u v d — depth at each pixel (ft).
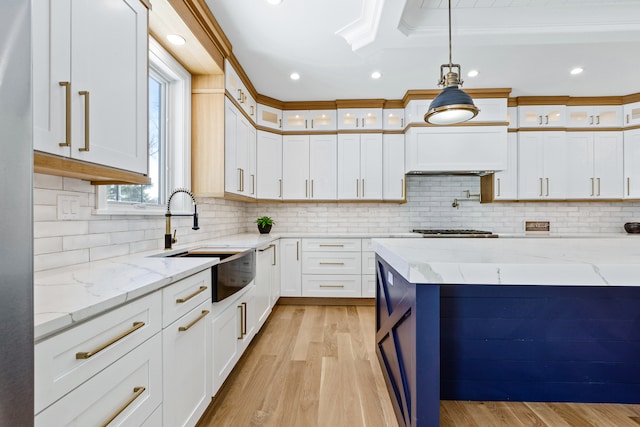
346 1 6.76
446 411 5.50
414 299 4.02
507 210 13.60
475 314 5.76
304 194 12.99
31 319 1.88
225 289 5.73
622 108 12.36
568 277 3.51
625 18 7.25
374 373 6.81
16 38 1.81
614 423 5.13
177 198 8.30
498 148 11.84
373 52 8.44
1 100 1.73
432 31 7.54
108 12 3.98
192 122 8.59
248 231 13.85
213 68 8.18
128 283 3.43
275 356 7.64
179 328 4.14
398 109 12.90
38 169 3.50
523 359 5.74
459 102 6.39
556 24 7.41
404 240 6.35
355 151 12.85
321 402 5.78
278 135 12.91
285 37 8.19
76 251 4.76
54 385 2.27
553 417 5.30
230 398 5.89
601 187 12.44
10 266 1.77
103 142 3.88
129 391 3.13
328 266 12.19
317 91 11.98
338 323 10.09
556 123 12.41
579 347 5.66
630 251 4.63
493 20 7.45
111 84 4.04
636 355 5.61
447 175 13.69
